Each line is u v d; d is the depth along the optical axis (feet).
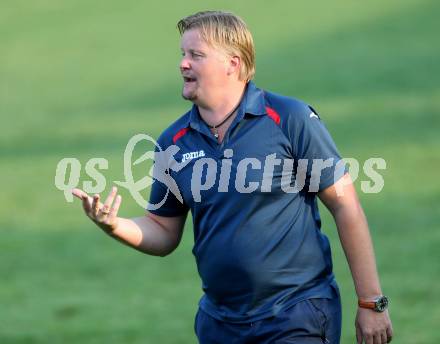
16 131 279.69
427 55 328.90
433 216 149.69
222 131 51.01
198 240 52.24
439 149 201.16
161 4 466.29
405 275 116.78
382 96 276.00
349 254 50.80
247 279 50.37
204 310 52.75
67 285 126.21
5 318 108.47
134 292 120.26
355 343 90.99
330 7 418.31
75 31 434.30
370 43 357.00
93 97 325.62
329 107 269.03
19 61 395.55
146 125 266.77
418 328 94.27
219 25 50.47
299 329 50.11
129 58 381.40
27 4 491.31
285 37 382.01
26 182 204.74
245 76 50.96
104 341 97.04
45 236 157.58
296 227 50.62
